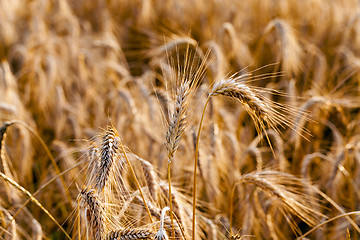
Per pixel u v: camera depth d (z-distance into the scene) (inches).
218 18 284.5
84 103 202.5
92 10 320.8
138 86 177.0
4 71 192.5
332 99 156.1
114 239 77.3
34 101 210.5
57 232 145.9
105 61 225.5
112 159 77.9
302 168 141.7
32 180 167.5
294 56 188.2
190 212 102.0
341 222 139.7
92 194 76.0
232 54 209.8
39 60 211.0
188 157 143.4
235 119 180.1
